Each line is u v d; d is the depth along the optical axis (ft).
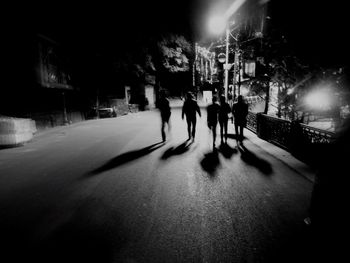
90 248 11.34
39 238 12.34
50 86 57.98
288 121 26.53
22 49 52.13
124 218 14.01
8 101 46.88
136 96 114.11
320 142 20.47
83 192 18.10
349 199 9.80
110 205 15.78
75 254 10.94
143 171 22.29
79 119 72.49
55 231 12.94
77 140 39.99
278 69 29.01
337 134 10.64
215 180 19.38
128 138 39.32
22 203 16.65
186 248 11.07
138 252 10.89
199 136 38.45
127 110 95.55
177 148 30.55
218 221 13.32
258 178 19.44
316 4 15.47
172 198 16.44
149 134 42.42
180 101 151.12
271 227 12.57
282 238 11.59
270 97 45.60
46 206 16.03
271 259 10.19
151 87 121.19
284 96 29.22
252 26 40.04
